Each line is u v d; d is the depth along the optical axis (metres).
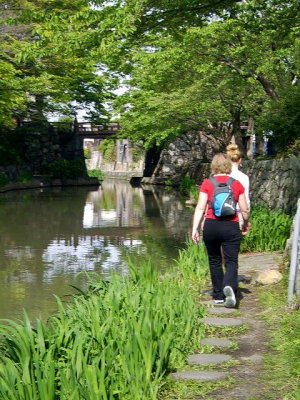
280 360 4.70
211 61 19.80
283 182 14.38
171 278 8.02
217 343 5.24
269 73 19.50
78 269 11.52
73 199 33.53
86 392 3.79
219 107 29.17
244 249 11.19
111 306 5.30
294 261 6.16
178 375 4.50
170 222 20.47
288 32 13.27
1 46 26.92
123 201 31.91
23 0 29.66
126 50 11.97
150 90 29.19
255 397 4.07
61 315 4.92
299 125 16.53
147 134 35.53
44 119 46.41
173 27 11.86
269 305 6.37
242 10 12.60
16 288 9.83
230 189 6.46
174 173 55.16
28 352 4.11
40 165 52.69
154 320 4.85
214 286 6.68
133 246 14.55
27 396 3.60
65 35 11.32
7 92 25.80
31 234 17.14
